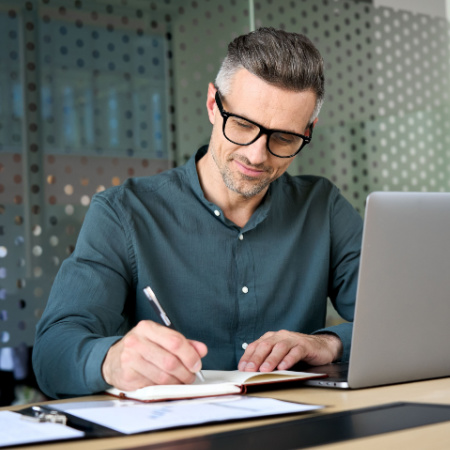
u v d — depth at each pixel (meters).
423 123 3.09
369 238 0.97
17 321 2.06
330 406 0.85
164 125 2.39
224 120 1.31
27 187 2.11
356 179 2.87
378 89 2.96
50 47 2.17
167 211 1.49
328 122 2.80
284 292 1.54
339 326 1.34
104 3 2.27
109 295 1.32
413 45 3.09
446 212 1.04
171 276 1.46
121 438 0.70
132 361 0.94
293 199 1.62
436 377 1.09
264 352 1.16
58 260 2.14
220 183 1.49
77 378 1.01
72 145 2.20
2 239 2.06
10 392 2.02
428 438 0.65
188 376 0.95
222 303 1.48
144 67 2.35
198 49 2.47
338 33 2.86
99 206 1.44
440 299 1.05
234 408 0.82
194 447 0.64
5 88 2.09
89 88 2.24
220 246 1.49
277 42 1.29
